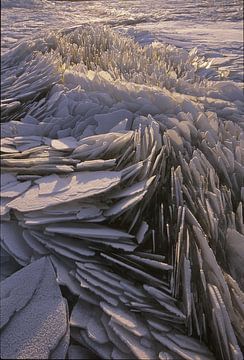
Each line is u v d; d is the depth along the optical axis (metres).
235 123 2.75
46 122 2.71
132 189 1.88
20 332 1.37
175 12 8.95
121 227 1.83
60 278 1.55
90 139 2.31
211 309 1.45
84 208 1.82
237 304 1.52
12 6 8.45
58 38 4.64
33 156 2.20
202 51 5.10
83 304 1.50
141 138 2.27
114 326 1.39
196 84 3.41
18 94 3.14
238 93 3.31
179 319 1.46
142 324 1.42
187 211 1.77
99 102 2.87
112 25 7.21
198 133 2.43
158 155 2.10
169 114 2.72
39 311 1.44
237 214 1.86
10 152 2.24
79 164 2.03
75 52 4.16
